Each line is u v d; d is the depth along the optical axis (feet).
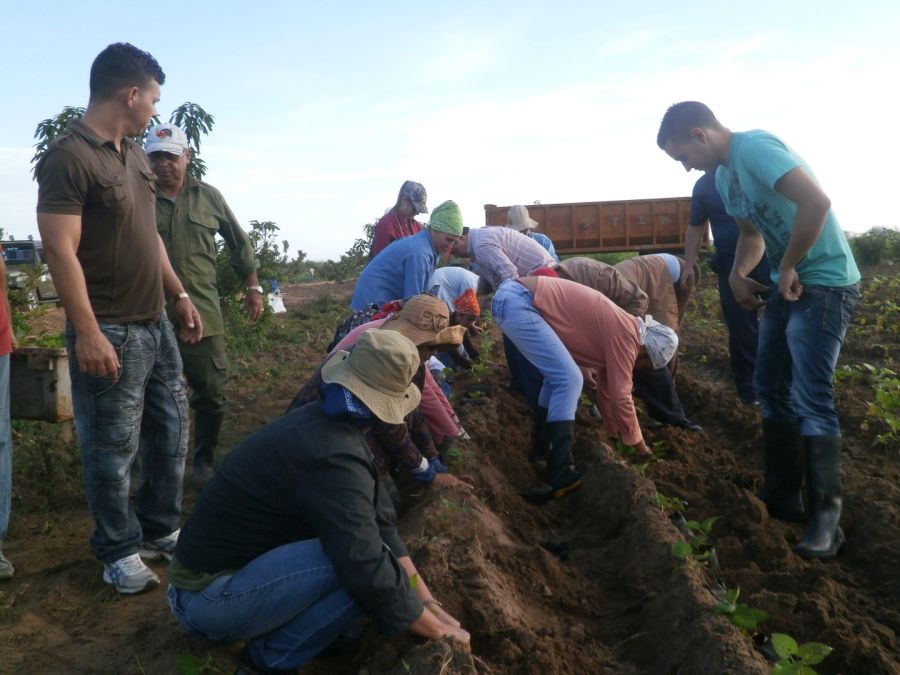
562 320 16.70
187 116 32.99
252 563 9.53
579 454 18.52
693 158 14.90
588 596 12.70
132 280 12.63
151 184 13.21
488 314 37.76
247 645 10.06
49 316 33.19
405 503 15.58
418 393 10.51
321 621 9.51
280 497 9.33
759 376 15.98
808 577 13.12
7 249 31.27
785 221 14.48
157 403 13.87
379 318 15.19
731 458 19.10
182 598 9.84
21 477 17.70
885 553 13.88
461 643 9.65
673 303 23.25
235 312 37.40
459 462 16.44
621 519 14.55
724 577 12.94
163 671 10.50
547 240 27.94
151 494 14.17
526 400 22.72
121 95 12.20
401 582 9.25
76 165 11.66
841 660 10.85
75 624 12.13
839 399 22.47
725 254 22.54
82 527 15.84
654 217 52.85
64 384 14.62
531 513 15.92
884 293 39.34
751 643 10.30
